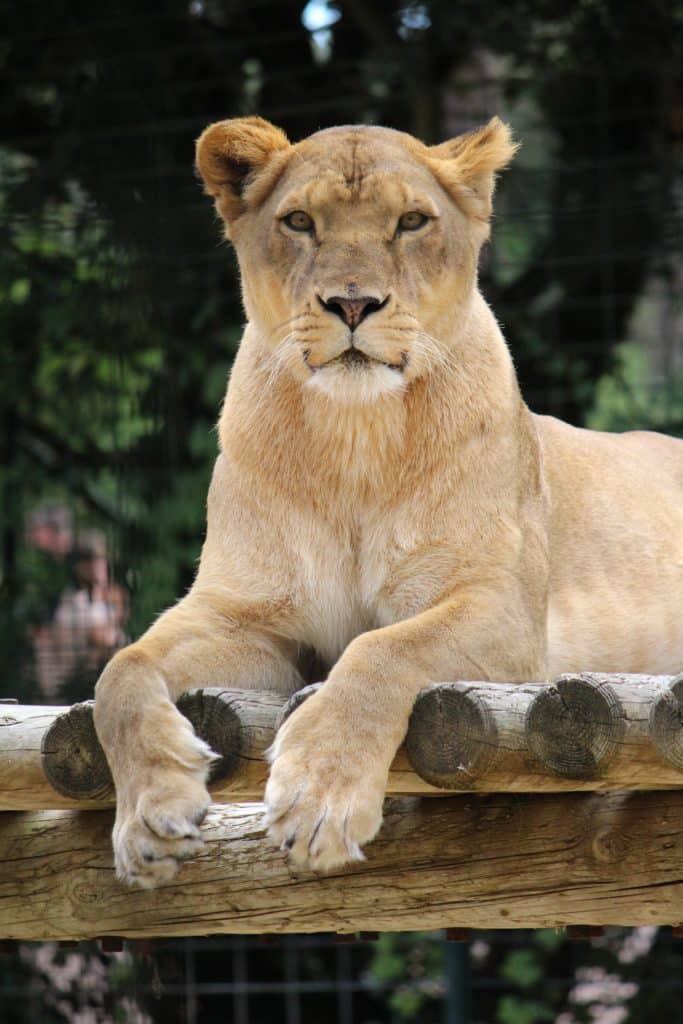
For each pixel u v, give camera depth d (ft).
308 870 17.43
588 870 16.71
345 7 40.19
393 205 18.75
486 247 38.81
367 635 16.97
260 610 19.25
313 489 19.20
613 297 38.32
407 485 19.12
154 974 31.60
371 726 15.70
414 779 16.37
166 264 36.88
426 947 37.01
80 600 39.29
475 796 17.17
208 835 17.90
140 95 38.11
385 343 18.17
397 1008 36.70
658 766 15.29
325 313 18.11
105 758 16.43
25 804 17.40
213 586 19.36
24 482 38.96
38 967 34.32
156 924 17.93
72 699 36.91
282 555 19.33
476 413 19.38
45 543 40.93
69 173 37.70
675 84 38.42
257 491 19.42
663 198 37.09
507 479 19.63
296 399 19.07
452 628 17.67
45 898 18.26
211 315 36.88
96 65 38.42
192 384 37.63
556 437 23.80
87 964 33.65
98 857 18.07
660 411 37.91
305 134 40.65
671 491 24.97
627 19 38.14
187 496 36.01
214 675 18.60
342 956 36.45
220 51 38.91
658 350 42.98
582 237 38.58
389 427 18.88
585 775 15.30
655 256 37.32
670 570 23.66
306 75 40.55
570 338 40.06
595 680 15.30
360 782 15.21
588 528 23.24
